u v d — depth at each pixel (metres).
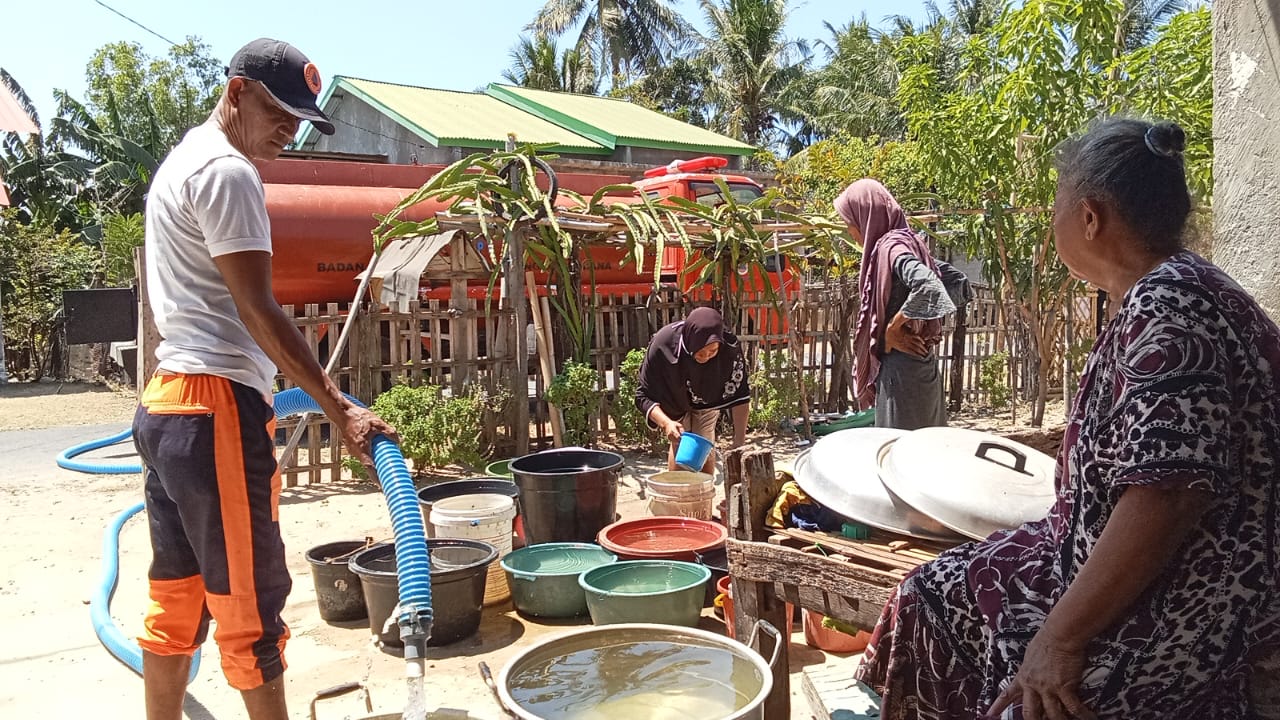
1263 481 1.72
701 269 8.81
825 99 33.56
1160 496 1.64
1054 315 8.95
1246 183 2.89
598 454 5.26
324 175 9.52
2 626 4.24
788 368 9.09
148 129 30.62
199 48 33.66
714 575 4.13
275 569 2.57
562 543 4.61
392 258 7.95
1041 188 8.32
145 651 2.63
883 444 3.06
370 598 3.95
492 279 7.40
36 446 8.81
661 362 5.52
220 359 2.47
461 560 4.33
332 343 7.41
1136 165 1.83
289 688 3.59
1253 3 2.83
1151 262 1.87
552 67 34.16
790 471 3.31
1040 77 7.97
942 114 8.85
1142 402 1.66
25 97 19.73
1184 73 7.98
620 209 7.92
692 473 4.99
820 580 2.76
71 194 24.84
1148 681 1.78
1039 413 9.06
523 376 7.58
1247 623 1.78
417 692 2.11
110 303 11.47
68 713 3.39
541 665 2.70
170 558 2.58
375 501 6.50
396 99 18.59
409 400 6.92
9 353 15.26
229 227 2.39
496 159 7.48
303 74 2.62
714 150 19.86
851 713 2.96
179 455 2.43
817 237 8.98
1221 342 1.68
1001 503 2.56
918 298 4.05
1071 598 1.75
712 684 2.64
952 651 2.15
